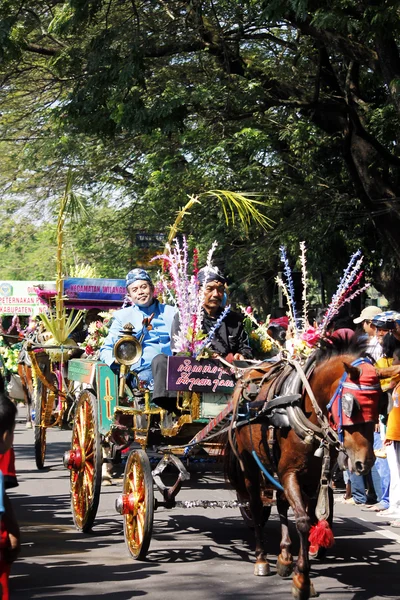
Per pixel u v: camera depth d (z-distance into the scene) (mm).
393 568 8531
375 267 26688
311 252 24875
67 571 8312
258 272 26719
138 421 9414
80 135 28953
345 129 20391
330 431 7027
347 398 6676
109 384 9820
